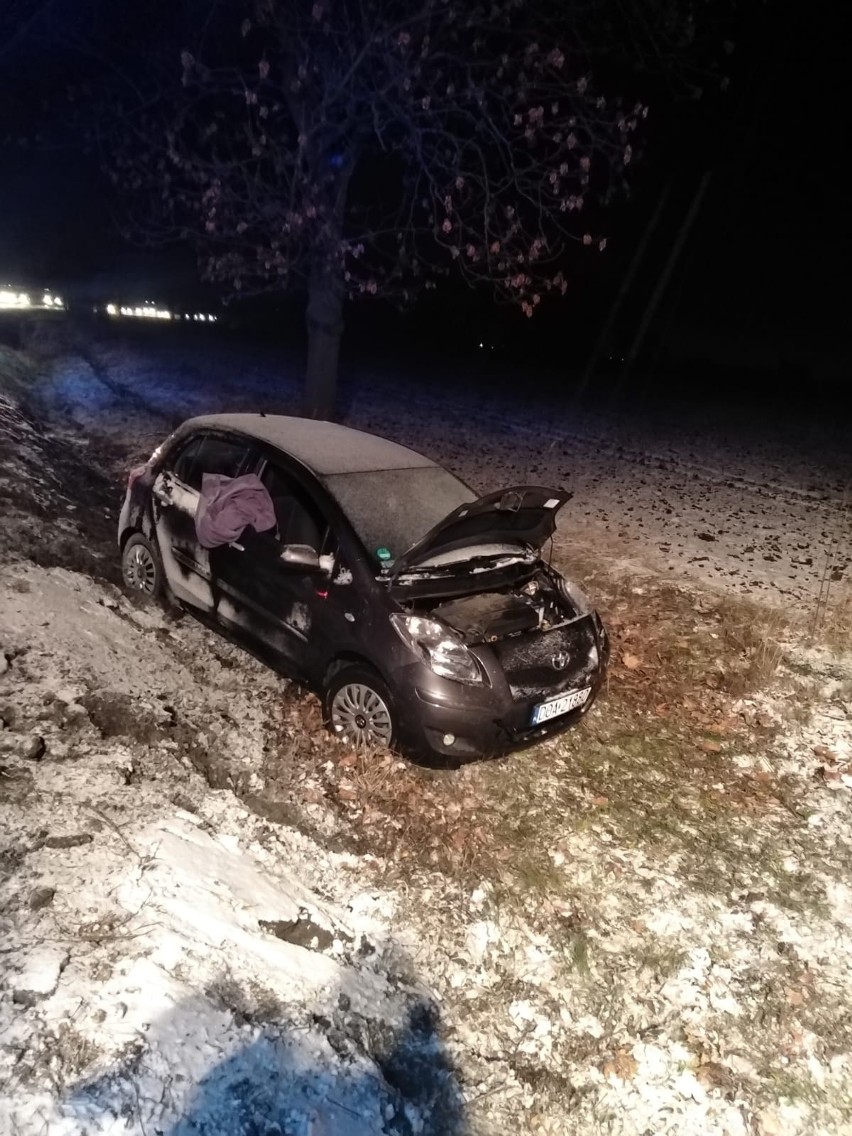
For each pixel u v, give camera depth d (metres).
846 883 4.49
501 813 4.72
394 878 4.14
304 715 5.29
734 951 4.02
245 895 3.53
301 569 4.93
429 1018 3.47
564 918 4.08
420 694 4.50
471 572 5.12
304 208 10.95
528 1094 3.28
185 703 5.06
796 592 8.34
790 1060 3.54
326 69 10.07
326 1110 2.76
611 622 7.36
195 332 27.72
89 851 3.38
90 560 7.04
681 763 5.41
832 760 5.52
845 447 17.61
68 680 4.66
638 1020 3.64
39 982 2.68
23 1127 2.26
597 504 11.24
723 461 14.94
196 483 6.04
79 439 12.53
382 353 30.33
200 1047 2.72
